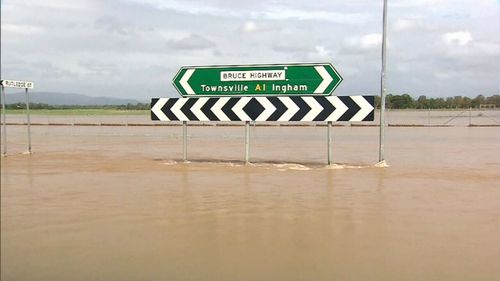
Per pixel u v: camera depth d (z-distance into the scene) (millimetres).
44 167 13164
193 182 10703
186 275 5336
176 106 14617
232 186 10219
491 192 9562
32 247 6184
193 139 24797
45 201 8680
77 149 19016
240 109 14000
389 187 10086
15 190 9703
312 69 13492
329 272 5414
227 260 5773
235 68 14023
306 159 15633
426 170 12570
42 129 35344
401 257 5855
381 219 7512
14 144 21609
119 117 63406
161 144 21625
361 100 13281
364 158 15836
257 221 7402
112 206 8320
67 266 5570
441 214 7809
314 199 8922
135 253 5996
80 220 7418
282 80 13719
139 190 9750
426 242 6391
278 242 6410
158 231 6875
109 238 6555
